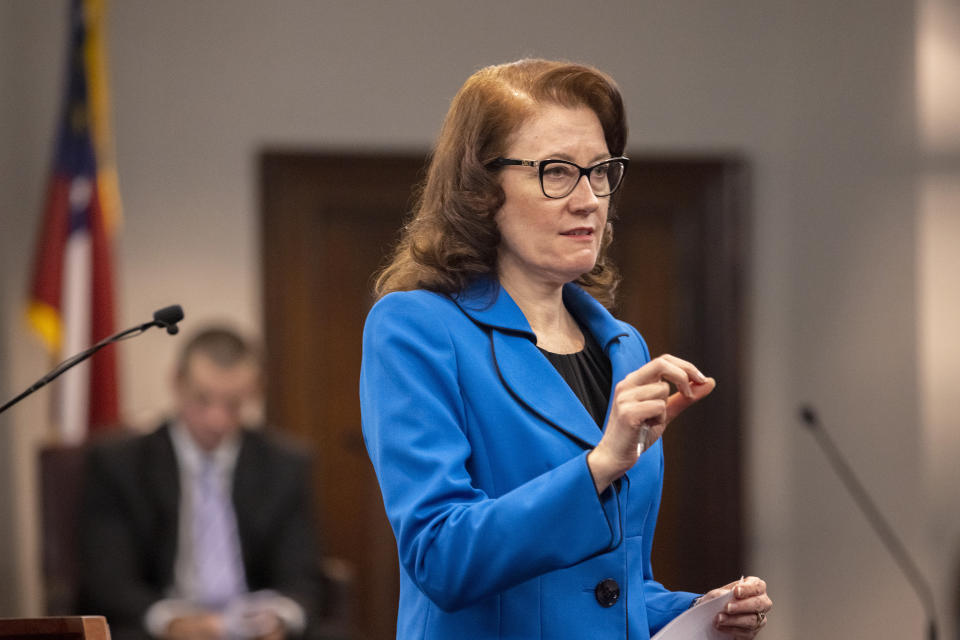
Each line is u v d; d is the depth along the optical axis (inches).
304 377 647.8
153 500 455.8
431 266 179.9
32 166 594.9
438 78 652.1
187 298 627.8
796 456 674.8
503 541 151.9
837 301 633.6
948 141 560.7
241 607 441.4
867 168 603.2
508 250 181.8
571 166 173.0
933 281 560.4
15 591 551.5
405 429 163.9
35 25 600.4
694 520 683.4
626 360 187.3
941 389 559.8
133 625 433.4
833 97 635.5
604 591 169.6
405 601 179.2
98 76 556.1
